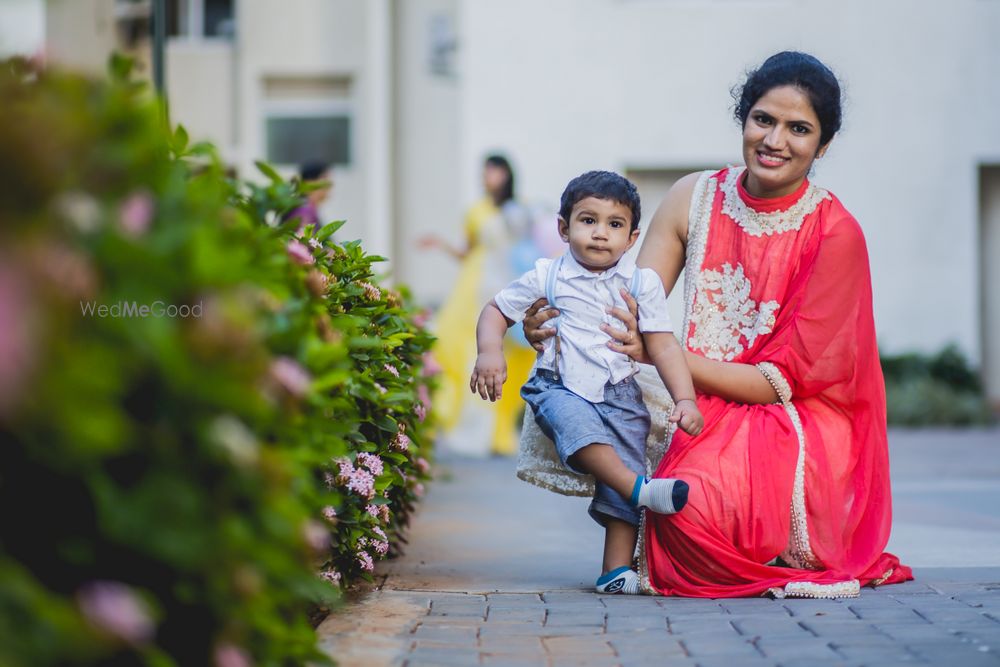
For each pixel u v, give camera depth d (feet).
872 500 19.49
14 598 7.86
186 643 9.61
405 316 22.21
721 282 19.95
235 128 73.05
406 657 14.20
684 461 18.85
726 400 19.52
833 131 19.45
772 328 19.57
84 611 8.25
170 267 8.64
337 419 15.40
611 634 15.62
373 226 71.82
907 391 61.67
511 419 47.85
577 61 65.31
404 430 20.01
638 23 65.10
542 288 19.10
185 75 73.05
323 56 72.74
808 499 18.71
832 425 19.39
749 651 14.57
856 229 19.53
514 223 47.73
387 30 71.61
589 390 18.62
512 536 25.90
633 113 65.36
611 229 18.60
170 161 11.19
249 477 9.30
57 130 8.09
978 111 64.13
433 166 72.64
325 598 14.10
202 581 9.25
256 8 72.64
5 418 7.66
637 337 18.75
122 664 8.75
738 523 18.42
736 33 64.95
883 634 15.37
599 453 18.21
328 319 13.96
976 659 13.98
